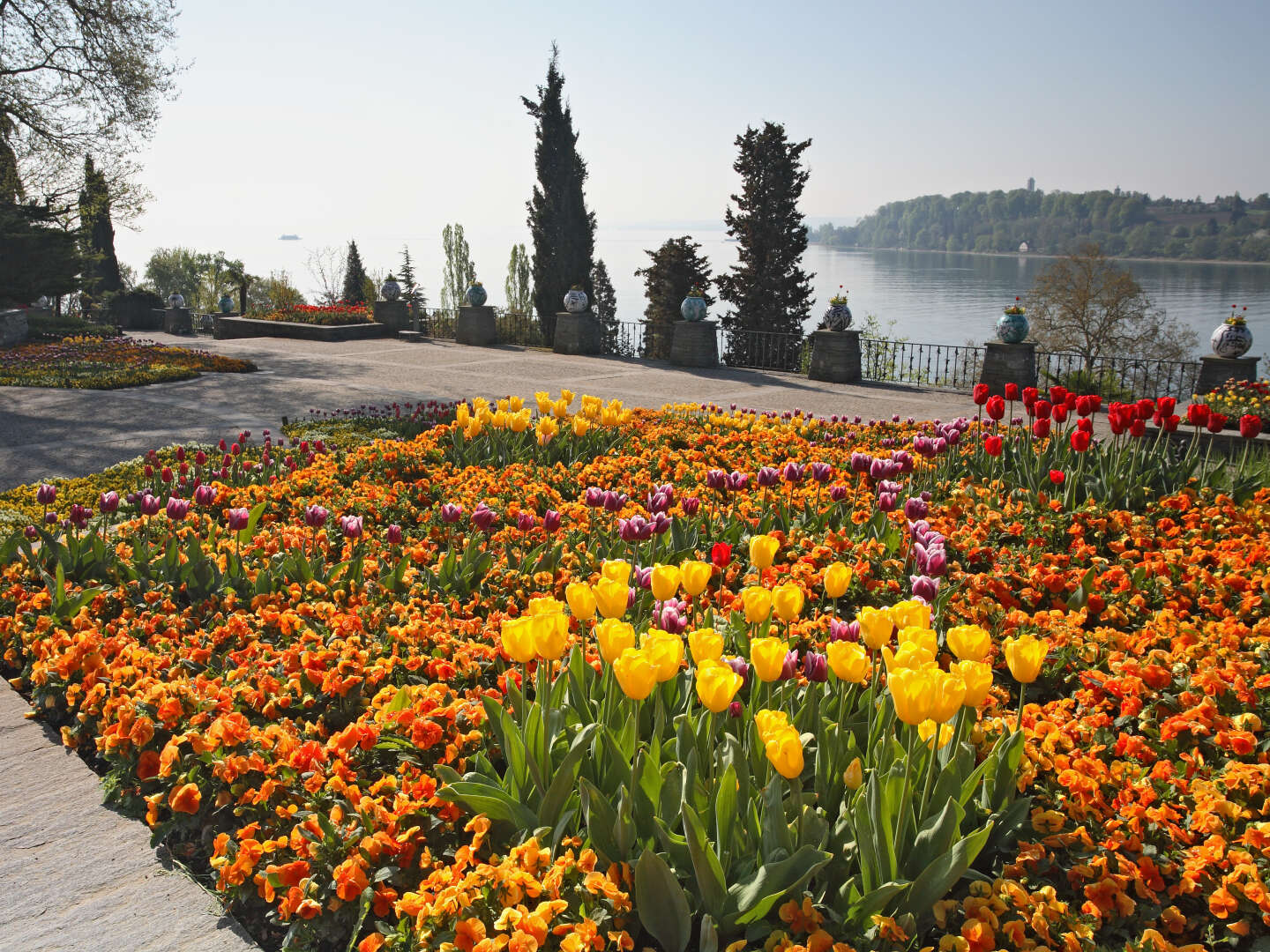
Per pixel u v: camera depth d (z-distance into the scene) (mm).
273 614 4129
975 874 2420
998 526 5457
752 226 31844
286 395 14656
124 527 5801
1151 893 2391
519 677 3082
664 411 10547
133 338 26344
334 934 2414
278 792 2787
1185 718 2977
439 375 17500
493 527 5898
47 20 27016
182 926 2561
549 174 26344
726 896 2193
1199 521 5625
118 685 3492
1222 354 12844
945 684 2098
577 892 2221
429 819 2627
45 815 3107
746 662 2967
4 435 11148
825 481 5609
